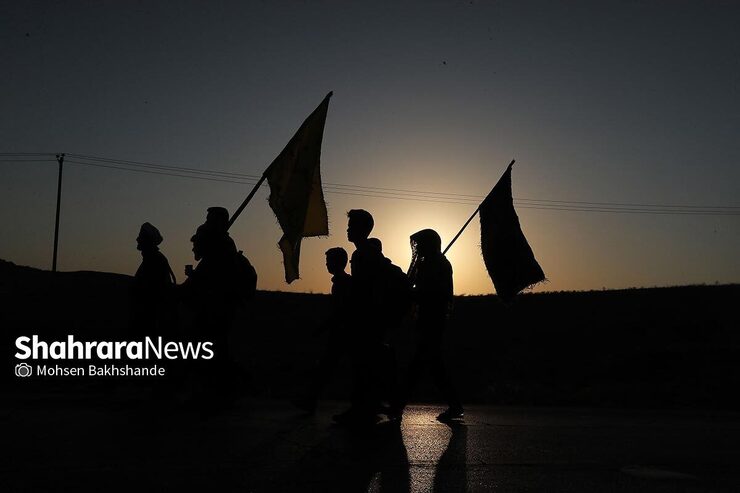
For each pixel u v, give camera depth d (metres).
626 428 8.65
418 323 9.13
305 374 16.56
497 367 20.56
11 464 5.65
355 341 8.27
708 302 38.12
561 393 14.45
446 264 9.20
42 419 7.71
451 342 27.62
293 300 40.81
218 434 7.15
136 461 5.85
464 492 5.26
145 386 10.69
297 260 9.56
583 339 28.84
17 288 39.72
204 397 9.27
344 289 9.02
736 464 6.57
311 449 6.61
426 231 9.25
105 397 9.62
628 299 40.00
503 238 10.23
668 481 5.81
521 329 31.84
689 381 17.89
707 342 28.17
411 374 9.05
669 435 8.16
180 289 9.23
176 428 7.41
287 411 9.04
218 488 5.12
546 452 6.88
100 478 5.29
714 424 9.22
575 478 5.83
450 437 7.56
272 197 9.59
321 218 9.68
